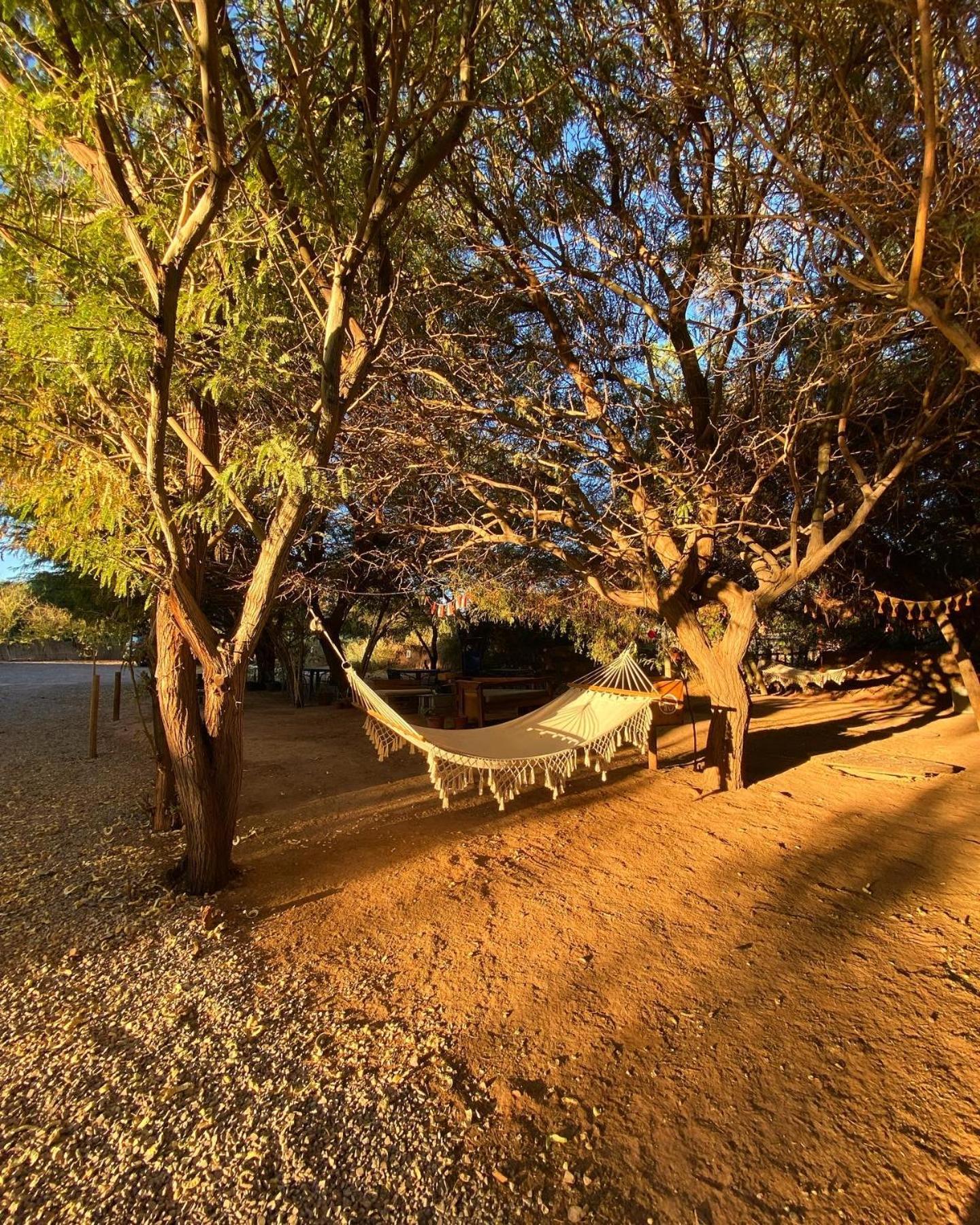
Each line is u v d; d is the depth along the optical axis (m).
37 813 6.07
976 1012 2.91
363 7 3.29
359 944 3.55
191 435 4.39
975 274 3.59
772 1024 2.84
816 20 3.62
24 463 3.78
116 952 3.48
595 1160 2.16
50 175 3.18
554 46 4.70
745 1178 2.08
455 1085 2.49
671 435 6.85
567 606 10.53
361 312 4.90
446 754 4.45
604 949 3.46
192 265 3.50
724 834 5.18
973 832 5.14
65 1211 1.95
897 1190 2.03
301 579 8.70
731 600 6.45
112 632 7.76
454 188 5.72
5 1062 2.62
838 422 5.84
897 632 12.78
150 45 2.74
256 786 6.90
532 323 7.02
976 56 3.22
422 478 6.94
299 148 3.53
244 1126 2.28
